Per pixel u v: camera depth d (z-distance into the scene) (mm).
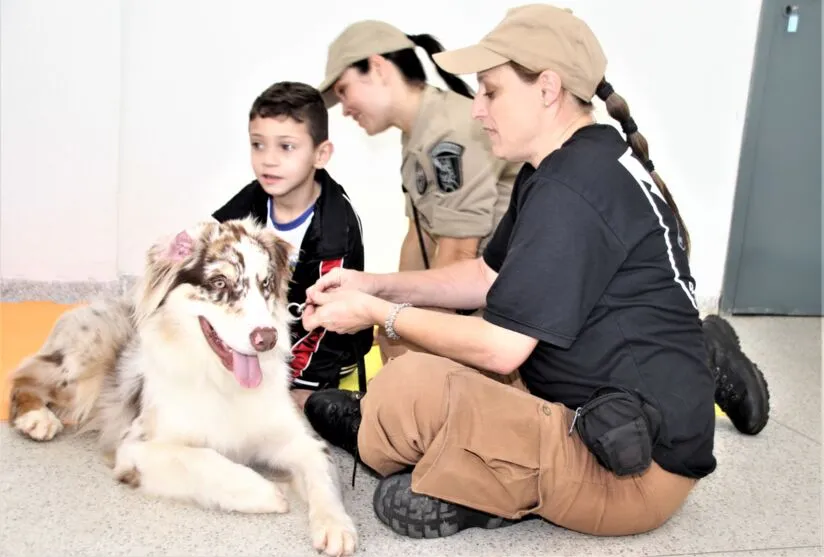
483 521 2029
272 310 2254
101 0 3863
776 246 4625
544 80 1928
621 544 2018
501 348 1876
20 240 4055
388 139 4230
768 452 2701
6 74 3865
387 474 2104
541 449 1839
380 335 2980
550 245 1808
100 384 2520
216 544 1904
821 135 4484
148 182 4160
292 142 2729
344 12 4137
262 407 2279
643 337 1879
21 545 1859
